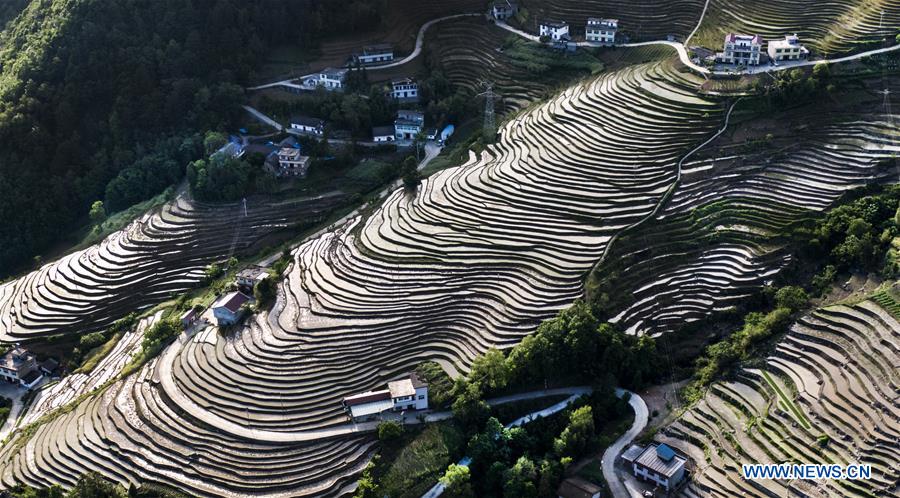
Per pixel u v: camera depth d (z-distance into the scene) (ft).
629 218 324.80
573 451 257.14
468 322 295.48
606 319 291.17
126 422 279.28
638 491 242.99
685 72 387.55
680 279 305.94
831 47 380.99
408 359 285.64
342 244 342.85
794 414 250.78
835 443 238.68
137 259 359.05
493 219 334.44
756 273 304.91
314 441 262.88
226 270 351.46
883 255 297.33
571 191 339.77
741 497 232.12
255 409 274.36
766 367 271.08
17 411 307.17
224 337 305.94
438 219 340.80
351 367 284.61
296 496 248.93
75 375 317.83
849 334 269.03
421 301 305.12
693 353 287.07
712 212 326.24
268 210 376.89
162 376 293.02
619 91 388.37
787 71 368.48
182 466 261.65
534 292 300.61
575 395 278.05
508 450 258.98
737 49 383.45
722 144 350.43
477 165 372.38
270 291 320.50
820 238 309.42
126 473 263.08
